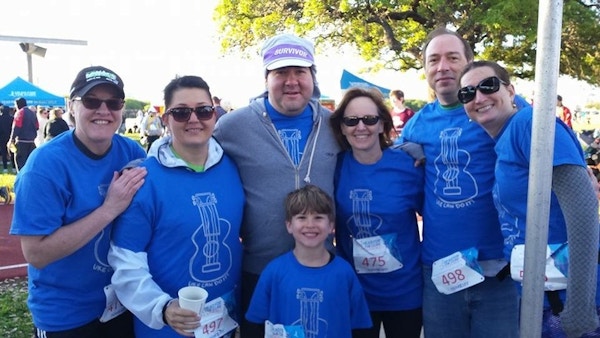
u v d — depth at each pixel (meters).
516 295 2.78
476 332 2.81
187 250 2.50
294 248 2.87
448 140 2.81
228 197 2.65
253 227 2.87
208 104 2.52
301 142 2.94
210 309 2.57
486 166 2.70
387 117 2.97
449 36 2.92
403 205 2.92
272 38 2.98
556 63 1.64
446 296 2.85
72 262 2.52
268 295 2.78
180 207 2.50
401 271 2.95
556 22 1.62
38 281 2.57
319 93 3.14
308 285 2.71
